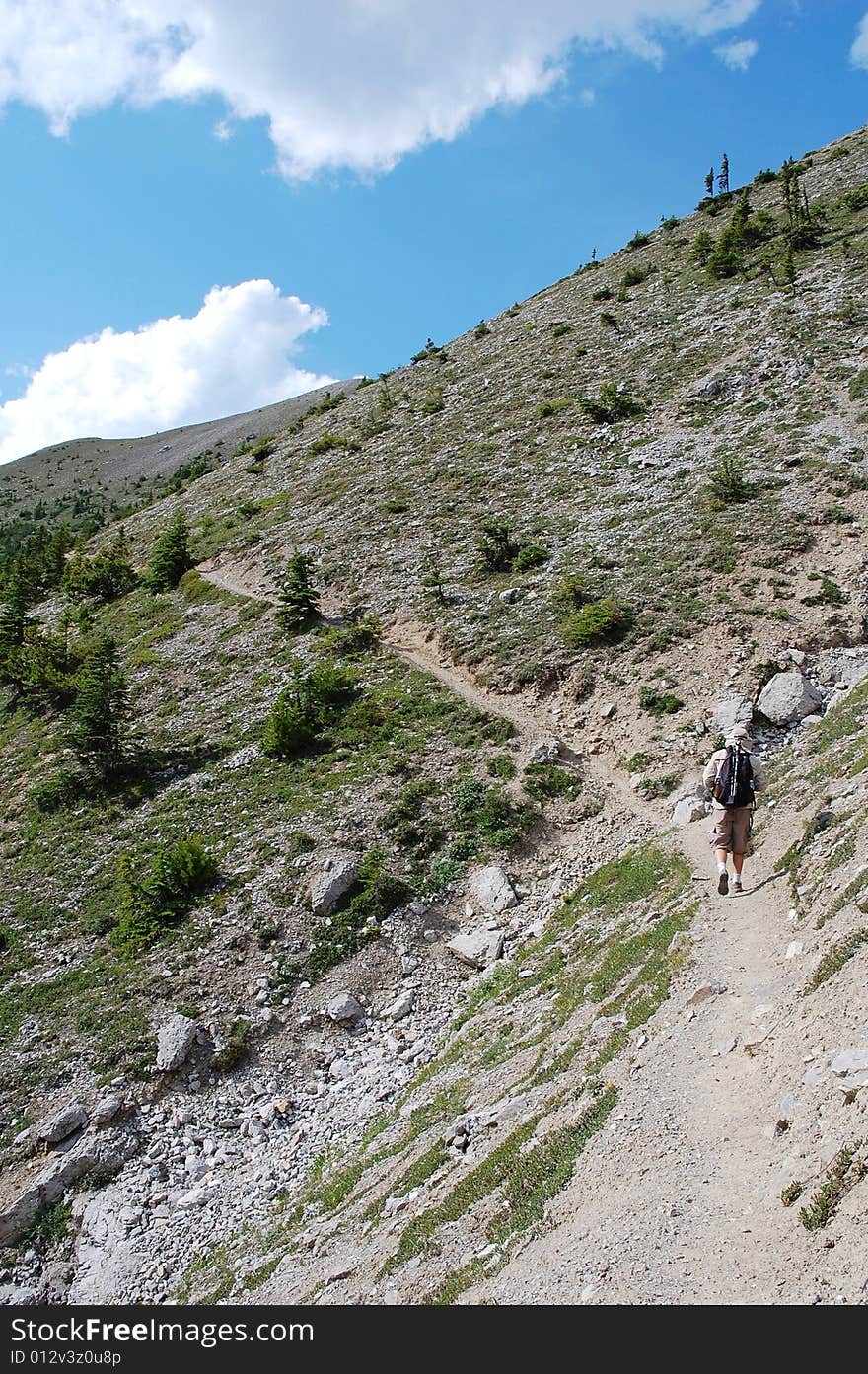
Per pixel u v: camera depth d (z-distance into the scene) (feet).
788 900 42.47
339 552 163.84
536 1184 31.91
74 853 98.37
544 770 89.61
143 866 91.15
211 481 275.59
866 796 44.86
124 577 203.82
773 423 141.49
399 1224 37.01
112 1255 50.90
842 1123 24.07
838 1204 21.48
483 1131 40.81
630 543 123.95
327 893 78.43
